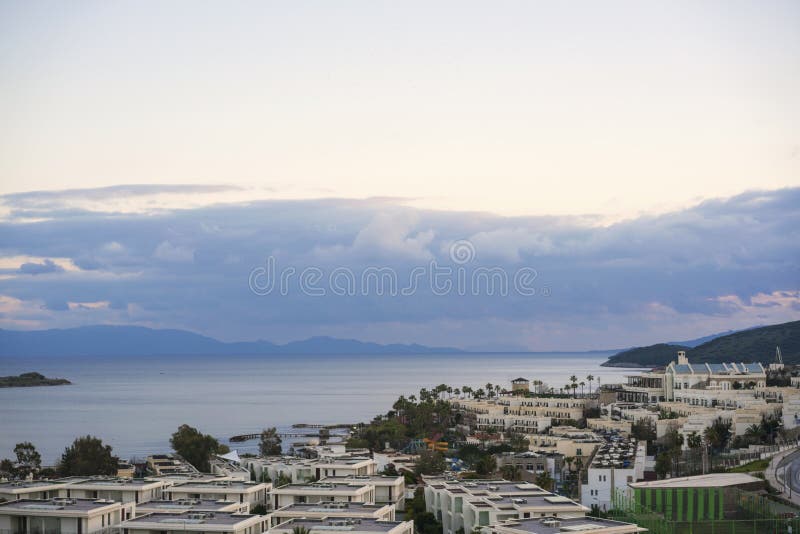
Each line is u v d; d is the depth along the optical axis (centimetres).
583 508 17738
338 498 19825
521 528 15150
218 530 15838
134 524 16062
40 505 17262
